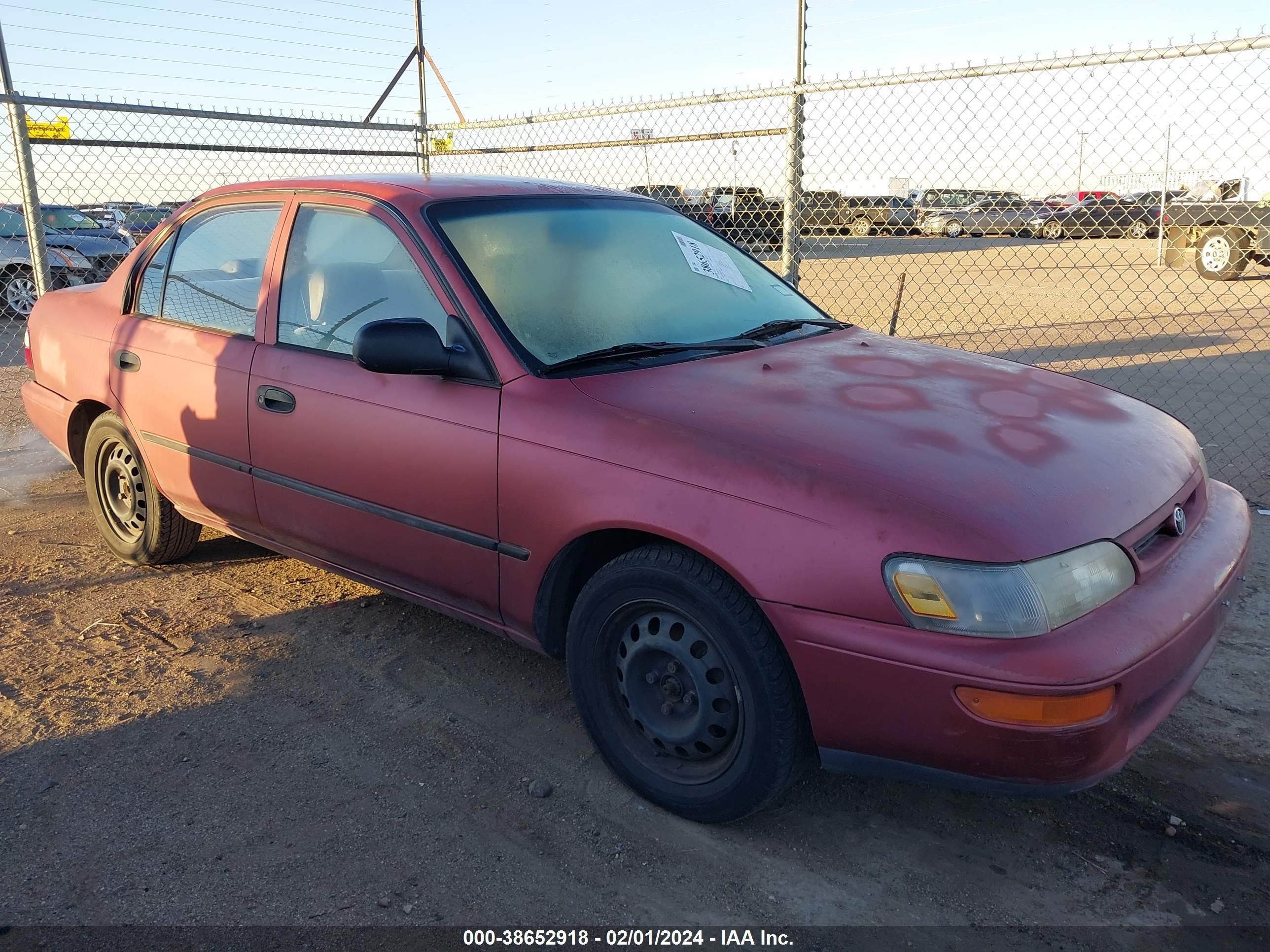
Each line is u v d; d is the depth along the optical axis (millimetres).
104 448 4414
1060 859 2576
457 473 2945
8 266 11008
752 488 2408
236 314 3750
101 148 6996
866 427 2596
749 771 2500
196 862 2539
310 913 2363
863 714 2299
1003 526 2229
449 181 3588
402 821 2709
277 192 3729
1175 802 2795
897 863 2562
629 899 2424
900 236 8031
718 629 2465
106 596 4199
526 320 3033
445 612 3244
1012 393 2990
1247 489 5344
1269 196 15148
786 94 6254
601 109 7113
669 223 3863
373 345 2781
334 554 3488
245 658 3639
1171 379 8359
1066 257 20141
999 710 2143
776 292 3879
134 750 3049
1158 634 2289
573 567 2850
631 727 2803
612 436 2641
